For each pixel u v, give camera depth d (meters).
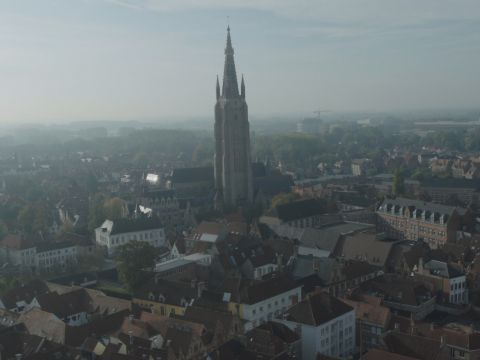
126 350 118.19
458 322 145.12
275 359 112.19
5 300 161.00
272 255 193.12
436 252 193.12
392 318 136.88
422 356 110.44
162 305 155.38
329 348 131.25
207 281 180.50
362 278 177.00
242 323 142.75
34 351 120.44
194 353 120.44
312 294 143.62
